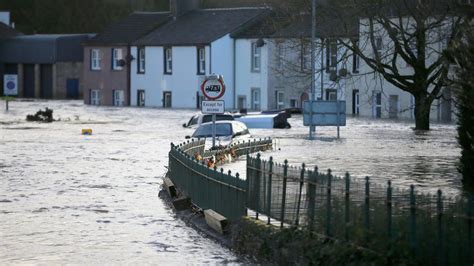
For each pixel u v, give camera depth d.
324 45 153.88
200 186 61.81
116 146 118.25
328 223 43.56
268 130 149.50
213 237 54.44
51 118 178.12
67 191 73.31
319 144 117.81
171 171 76.81
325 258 41.41
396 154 101.31
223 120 136.25
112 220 60.19
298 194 46.97
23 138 132.88
